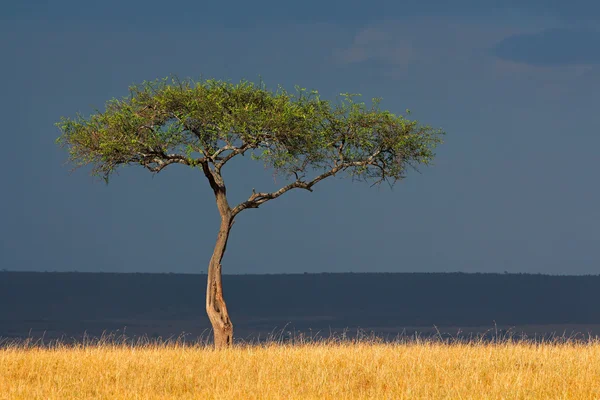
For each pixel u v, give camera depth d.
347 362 78.81
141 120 107.38
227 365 77.25
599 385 66.44
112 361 78.88
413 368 75.69
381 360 81.12
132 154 107.56
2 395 60.75
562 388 65.19
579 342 105.88
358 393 64.62
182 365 76.38
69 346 103.06
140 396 61.25
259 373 70.75
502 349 90.06
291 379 68.75
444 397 61.56
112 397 60.62
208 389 64.19
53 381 67.62
